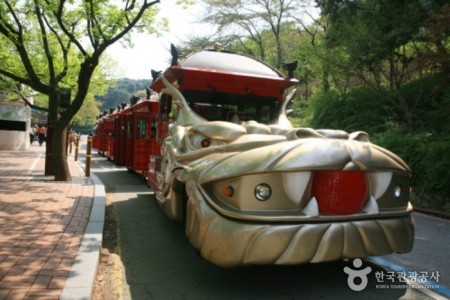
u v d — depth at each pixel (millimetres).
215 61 5816
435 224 7871
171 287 4113
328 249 3455
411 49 13727
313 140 3676
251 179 3514
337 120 15602
